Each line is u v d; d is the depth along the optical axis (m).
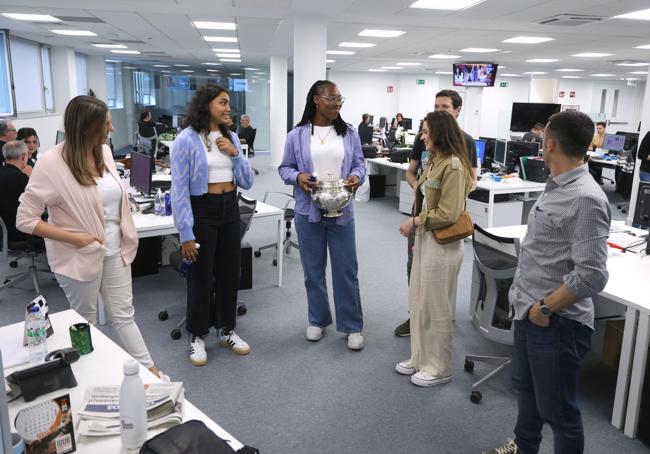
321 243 3.06
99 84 14.08
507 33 7.93
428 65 14.18
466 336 3.34
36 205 2.05
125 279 2.38
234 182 2.84
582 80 18.28
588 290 1.56
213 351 3.09
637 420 2.28
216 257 2.88
